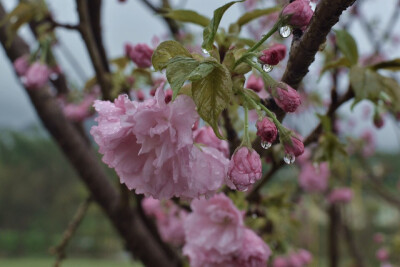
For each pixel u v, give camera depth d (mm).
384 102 445
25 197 11375
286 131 310
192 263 464
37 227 11094
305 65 328
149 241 623
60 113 656
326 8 306
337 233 1027
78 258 7074
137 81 558
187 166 300
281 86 307
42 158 11883
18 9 618
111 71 605
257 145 352
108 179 637
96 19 588
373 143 1595
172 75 276
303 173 1083
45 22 683
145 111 299
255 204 498
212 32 308
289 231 705
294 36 331
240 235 446
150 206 725
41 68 676
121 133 306
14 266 7453
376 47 1069
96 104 319
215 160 323
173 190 310
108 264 6188
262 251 448
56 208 11125
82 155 636
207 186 316
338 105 466
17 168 11766
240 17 408
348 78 445
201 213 465
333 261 1010
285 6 316
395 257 1482
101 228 7242
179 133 298
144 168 308
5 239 10352
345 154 475
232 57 318
